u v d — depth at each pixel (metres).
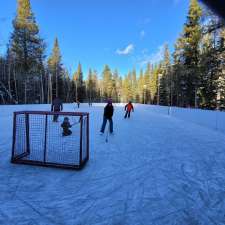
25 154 6.22
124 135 10.12
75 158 6.10
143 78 81.31
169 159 6.39
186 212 3.51
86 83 79.62
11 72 34.56
